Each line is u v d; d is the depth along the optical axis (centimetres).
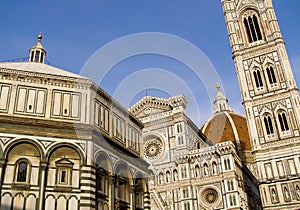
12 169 3134
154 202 7369
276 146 6750
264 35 8019
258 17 8294
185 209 7169
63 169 3294
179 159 7250
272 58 7631
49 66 4228
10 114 3375
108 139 3706
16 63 4000
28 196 3075
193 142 6894
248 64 7869
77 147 3394
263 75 7581
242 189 7569
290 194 6250
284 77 7300
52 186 3189
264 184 6550
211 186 7212
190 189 7325
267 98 7294
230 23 8575
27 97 3525
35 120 3378
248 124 7275
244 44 8131
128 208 3897
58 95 3638
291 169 6438
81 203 3177
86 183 3269
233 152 7500
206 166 7456
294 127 6738
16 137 3250
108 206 3528
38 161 3238
